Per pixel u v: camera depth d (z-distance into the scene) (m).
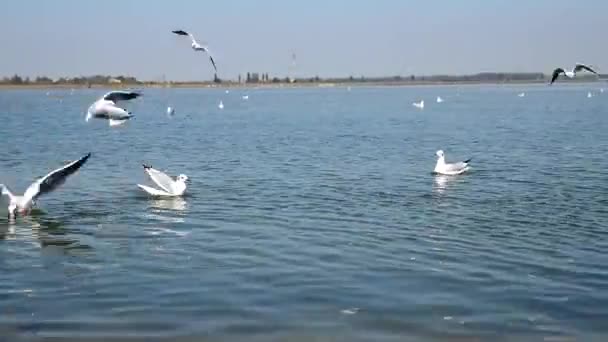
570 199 24.64
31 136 53.16
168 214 21.95
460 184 28.50
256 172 32.22
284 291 14.20
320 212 22.27
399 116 85.62
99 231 19.62
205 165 35.03
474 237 18.78
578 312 13.11
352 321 12.66
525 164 35.22
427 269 15.70
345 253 17.06
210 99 168.50
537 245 17.91
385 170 33.09
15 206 20.92
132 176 30.59
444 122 72.62
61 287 14.51
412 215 21.80
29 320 12.70
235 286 14.50
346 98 173.62
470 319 12.78
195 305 13.41
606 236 18.92
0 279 15.08
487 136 53.53
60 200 24.33
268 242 18.19
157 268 15.83
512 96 176.25
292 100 158.50
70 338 11.94
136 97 17.28
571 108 101.75
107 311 13.12
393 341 11.88
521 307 13.35
